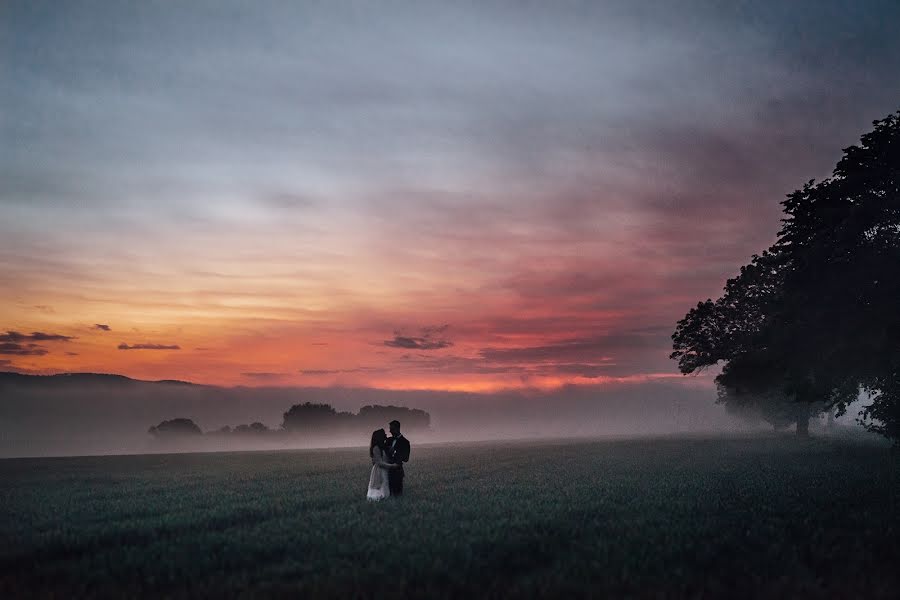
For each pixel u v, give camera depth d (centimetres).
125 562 1077
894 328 2706
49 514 1662
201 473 3128
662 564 1021
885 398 3772
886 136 3027
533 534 1294
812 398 3400
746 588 891
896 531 1304
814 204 3191
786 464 3238
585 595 863
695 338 4619
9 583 962
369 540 1238
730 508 1647
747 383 4409
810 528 1345
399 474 1975
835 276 2944
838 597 849
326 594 869
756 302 4406
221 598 870
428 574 970
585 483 2331
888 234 2981
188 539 1273
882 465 3136
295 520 1499
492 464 3547
